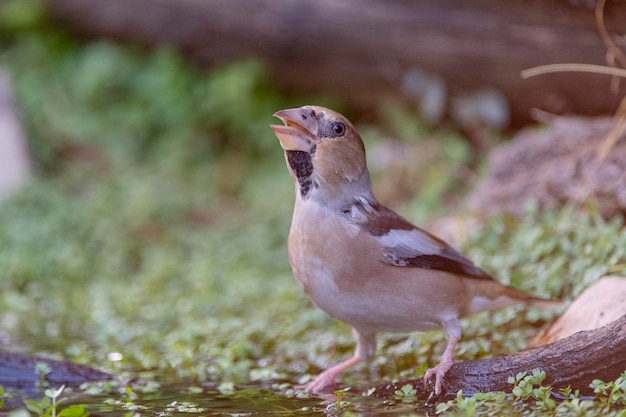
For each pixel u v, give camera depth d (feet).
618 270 30.27
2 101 63.52
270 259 48.52
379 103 56.80
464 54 49.65
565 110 46.09
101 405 25.31
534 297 28.25
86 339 35.22
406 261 25.50
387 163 54.08
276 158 62.54
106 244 50.52
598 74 43.78
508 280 32.68
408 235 25.84
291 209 54.75
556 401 22.93
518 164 40.78
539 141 40.68
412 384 25.61
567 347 23.56
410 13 51.55
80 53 68.59
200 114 64.49
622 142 37.60
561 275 32.01
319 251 25.43
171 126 64.80
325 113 25.80
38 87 66.49
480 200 41.29
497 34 47.96
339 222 25.43
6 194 53.72
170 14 62.85
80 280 46.26
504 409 22.36
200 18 61.46
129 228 53.72
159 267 46.98
